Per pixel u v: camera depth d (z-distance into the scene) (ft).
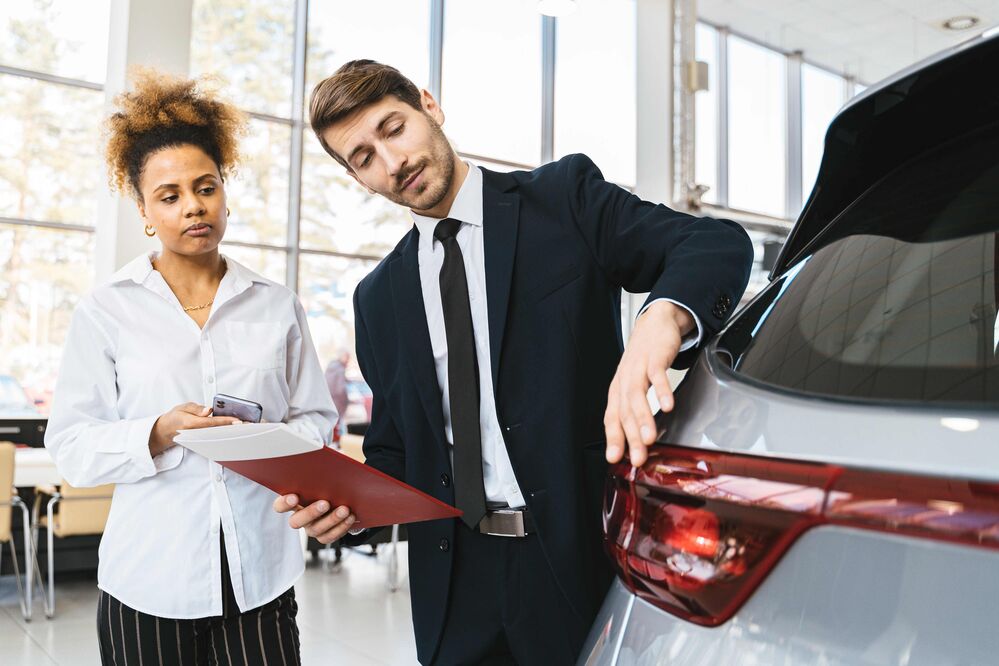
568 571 4.13
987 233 2.05
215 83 5.21
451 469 4.53
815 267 2.46
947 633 1.55
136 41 18.40
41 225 22.70
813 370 2.00
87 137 23.22
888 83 2.40
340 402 25.49
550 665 4.22
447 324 4.43
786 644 1.77
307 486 3.99
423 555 4.62
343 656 12.07
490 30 29.35
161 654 4.67
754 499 1.83
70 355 4.82
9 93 22.40
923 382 1.76
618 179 32.42
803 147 37.09
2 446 13.85
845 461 1.69
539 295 4.31
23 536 16.96
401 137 4.33
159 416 4.58
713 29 34.50
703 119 33.99
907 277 2.09
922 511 1.55
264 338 5.11
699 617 1.96
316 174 25.49
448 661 4.48
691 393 2.33
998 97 2.35
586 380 4.30
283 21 25.35
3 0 22.34
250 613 4.86
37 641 12.91
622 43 32.50
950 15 33.24
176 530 4.68
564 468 4.17
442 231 4.51
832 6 32.83
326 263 25.62
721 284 3.18
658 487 2.12
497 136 29.53
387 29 27.32
